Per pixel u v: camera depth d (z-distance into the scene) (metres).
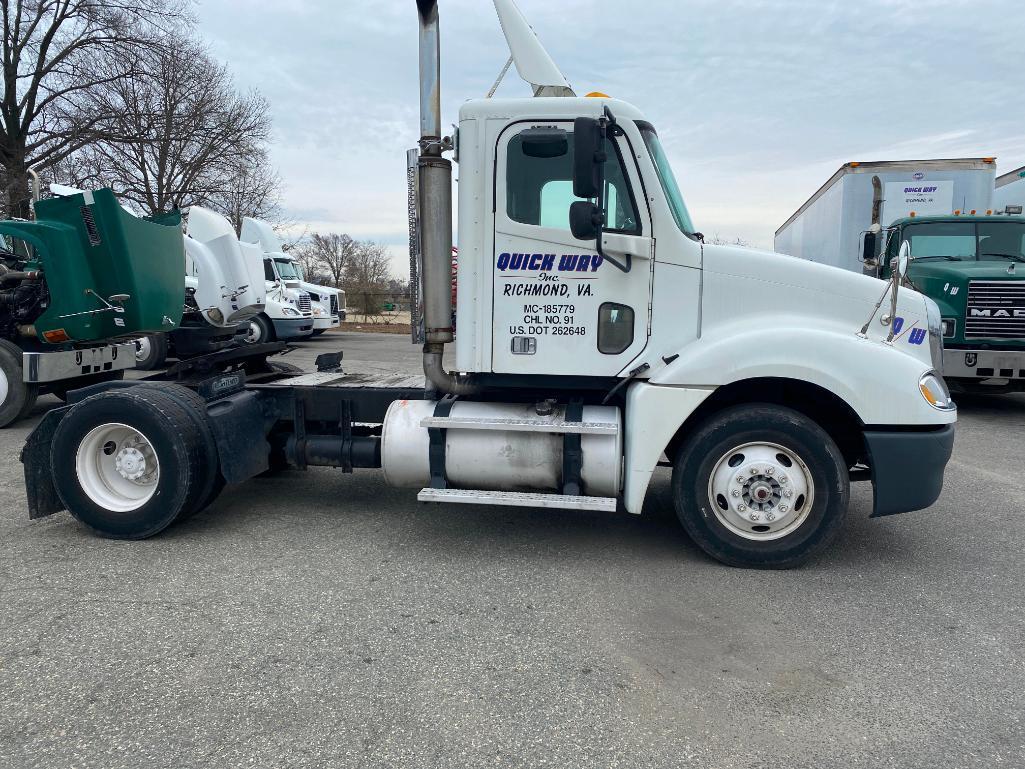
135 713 2.78
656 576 4.20
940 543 4.82
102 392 4.73
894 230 10.81
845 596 3.94
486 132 4.27
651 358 4.33
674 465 4.36
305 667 3.13
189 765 2.48
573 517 5.31
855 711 2.85
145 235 6.70
